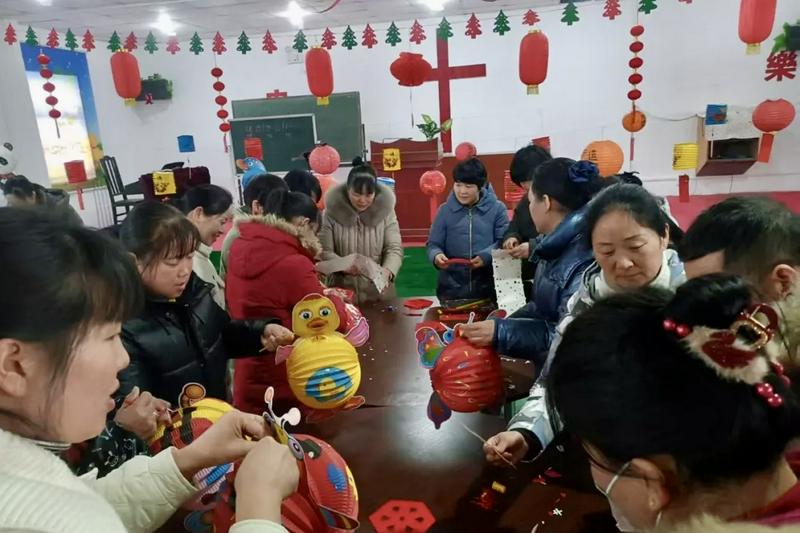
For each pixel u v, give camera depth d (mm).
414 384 1418
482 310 1696
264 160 6734
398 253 2537
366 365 1554
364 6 5406
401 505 951
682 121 6105
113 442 866
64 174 6203
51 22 5543
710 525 409
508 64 6309
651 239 968
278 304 1454
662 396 452
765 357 461
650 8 2793
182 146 4840
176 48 3387
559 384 510
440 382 1083
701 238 832
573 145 6410
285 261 1429
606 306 532
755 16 2602
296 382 1078
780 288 758
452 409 1088
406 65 3277
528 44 2887
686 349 458
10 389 435
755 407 445
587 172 1249
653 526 499
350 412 1282
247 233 1479
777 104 3521
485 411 1240
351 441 1163
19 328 415
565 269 1209
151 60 6992
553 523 892
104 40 6672
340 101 6539
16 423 459
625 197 983
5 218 438
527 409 991
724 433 442
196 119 7105
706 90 5996
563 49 6176
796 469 523
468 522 905
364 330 1386
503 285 1667
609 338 488
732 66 5879
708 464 451
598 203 1014
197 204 1803
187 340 1155
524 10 6074
